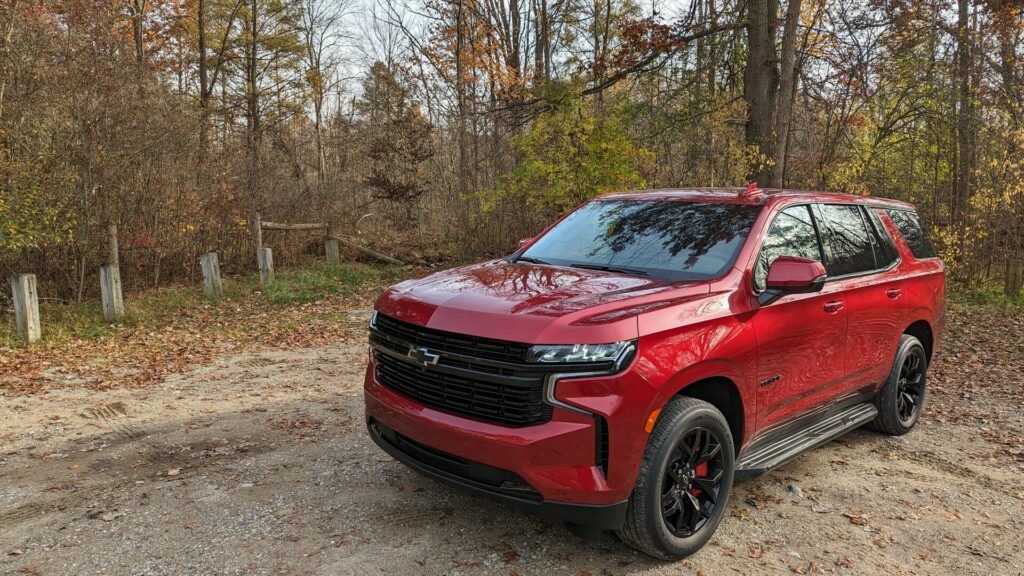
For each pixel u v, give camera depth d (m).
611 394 2.98
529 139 14.39
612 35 23.84
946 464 4.89
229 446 4.84
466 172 19.97
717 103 15.48
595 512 3.02
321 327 9.74
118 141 11.40
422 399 3.37
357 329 9.65
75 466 4.45
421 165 21.70
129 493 4.02
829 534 3.76
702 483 3.46
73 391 6.29
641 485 3.12
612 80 16.27
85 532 3.52
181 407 5.82
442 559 3.30
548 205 15.43
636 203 4.67
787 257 3.62
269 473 4.34
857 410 5.00
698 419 3.31
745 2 15.84
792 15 14.84
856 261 4.73
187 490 4.06
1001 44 17.28
